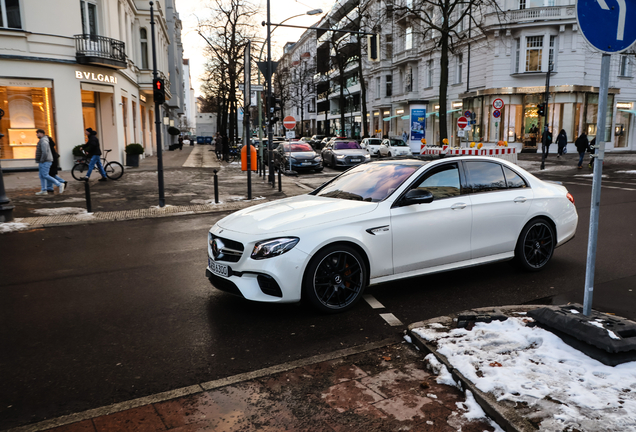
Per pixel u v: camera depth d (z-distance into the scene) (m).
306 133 85.81
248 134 13.12
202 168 23.42
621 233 8.00
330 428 2.68
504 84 32.44
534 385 2.86
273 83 63.66
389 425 2.68
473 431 2.60
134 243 8.02
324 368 3.40
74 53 20.00
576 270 5.86
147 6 29.31
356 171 5.78
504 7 31.42
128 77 24.53
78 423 2.79
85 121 21.88
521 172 5.78
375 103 51.28
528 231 5.61
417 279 5.63
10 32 18.28
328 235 4.34
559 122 32.06
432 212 4.92
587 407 2.62
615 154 31.83
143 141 33.66
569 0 30.55
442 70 23.50
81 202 12.51
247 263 4.27
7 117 19.38
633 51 22.22
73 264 6.70
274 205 5.19
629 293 4.99
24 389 3.24
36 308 4.90
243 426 2.73
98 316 4.64
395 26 45.28
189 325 4.36
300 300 4.39
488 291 5.14
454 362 3.20
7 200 9.77
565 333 3.40
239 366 3.53
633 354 3.13
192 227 9.43
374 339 3.94
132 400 3.03
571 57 31.02
